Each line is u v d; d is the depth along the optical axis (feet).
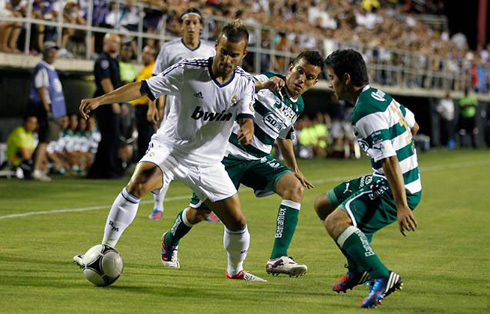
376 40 305.73
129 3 188.85
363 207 62.13
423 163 239.71
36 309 57.62
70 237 93.09
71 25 174.40
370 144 60.08
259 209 126.52
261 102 79.61
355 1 329.31
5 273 70.59
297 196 76.28
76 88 187.42
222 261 81.41
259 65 230.48
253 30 229.45
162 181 66.80
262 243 94.07
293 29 250.57
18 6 166.30
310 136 253.44
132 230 100.01
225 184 68.54
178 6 204.13
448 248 93.25
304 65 79.41
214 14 218.59
